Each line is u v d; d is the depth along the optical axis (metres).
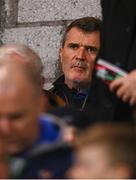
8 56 6.38
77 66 8.17
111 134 3.93
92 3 9.70
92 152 3.88
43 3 10.00
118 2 6.21
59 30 9.91
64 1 9.88
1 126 4.94
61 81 8.31
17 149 5.03
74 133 5.21
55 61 9.92
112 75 6.09
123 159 3.84
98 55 6.29
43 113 5.48
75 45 8.24
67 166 4.89
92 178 3.82
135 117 5.66
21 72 5.05
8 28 10.18
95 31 8.23
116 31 6.18
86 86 8.17
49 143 5.04
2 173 4.71
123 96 5.82
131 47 6.13
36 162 4.94
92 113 5.97
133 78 5.80
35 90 5.05
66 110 5.88
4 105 4.91
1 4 10.23
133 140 3.91
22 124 4.96
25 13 10.09
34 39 10.05
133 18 6.14
